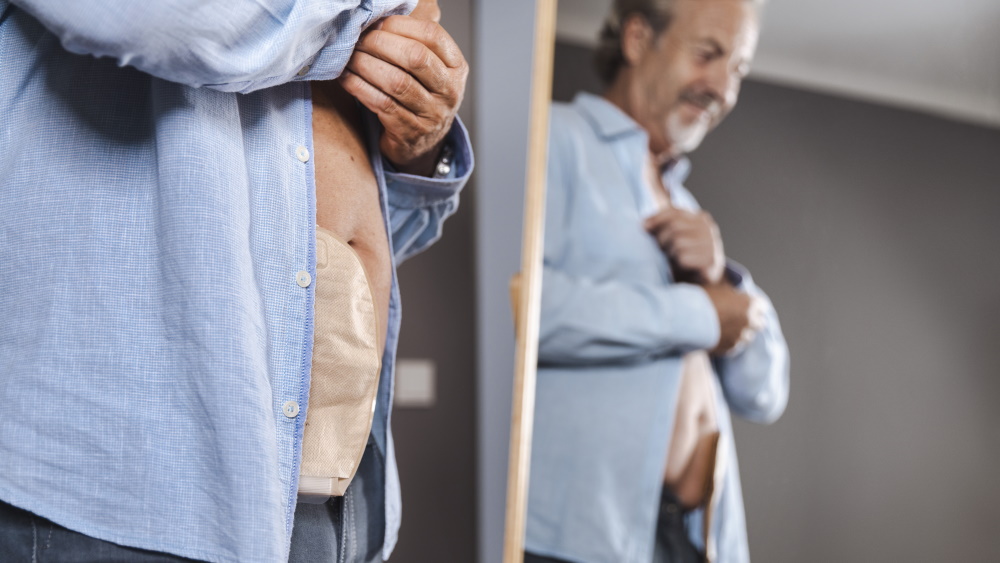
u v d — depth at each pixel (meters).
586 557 1.47
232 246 0.62
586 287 1.54
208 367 0.60
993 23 1.48
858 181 1.49
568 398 1.53
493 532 2.16
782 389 1.46
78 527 0.61
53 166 0.64
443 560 2.15
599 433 1.50
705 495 1.46
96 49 0.55
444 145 0.85
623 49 1.61
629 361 1.52
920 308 1.44
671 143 1.57
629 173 1.57
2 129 0.65
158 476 0.61
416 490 2.15
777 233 1.50
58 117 0.65
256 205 0.67
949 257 1.44
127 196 0.64
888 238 1.47
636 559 1.46
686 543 1.45
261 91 0.69
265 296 0.66
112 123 0.65
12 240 0.63
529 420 1.52
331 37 0.67
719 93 1.56
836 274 1.47
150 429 0.61
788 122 1.53
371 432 0.82
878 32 1.53
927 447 1.41
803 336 1.46
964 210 1.45
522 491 1.50
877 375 1.43
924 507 1.39
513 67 2.21
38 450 0.61
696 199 1.54
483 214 2.20
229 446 0.60
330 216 0.74
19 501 0.60
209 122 0.63
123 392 0.62
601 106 1.60
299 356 0.66
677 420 1.48
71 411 0.61
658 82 1.59
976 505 1.38
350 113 0.79
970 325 1.42
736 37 1.57
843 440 1.43
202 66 0.57
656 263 1.54
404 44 0.69
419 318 2.18
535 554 1.50
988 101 1.47
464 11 2.21
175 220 0.62
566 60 1.63
